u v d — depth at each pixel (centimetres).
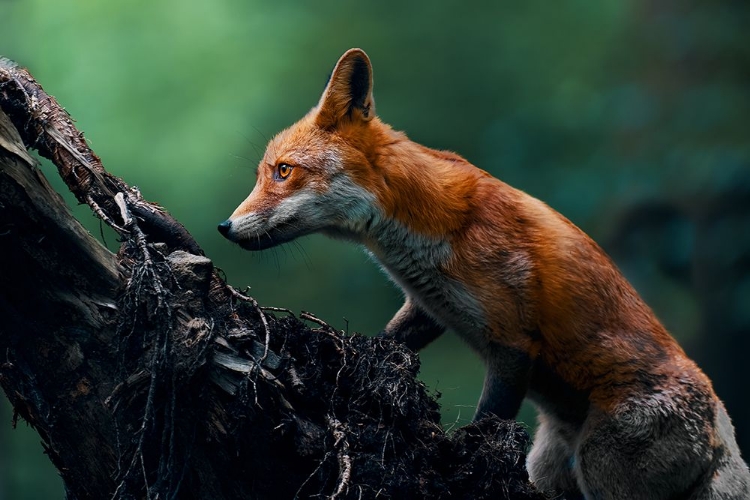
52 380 736
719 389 2575
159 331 732
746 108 2777
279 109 4022
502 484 814
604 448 996
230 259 3569
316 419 780
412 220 1009
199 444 747
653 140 2884
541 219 1029
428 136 4025
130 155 3841
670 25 2959
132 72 4044
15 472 2075
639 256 2711
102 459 753
